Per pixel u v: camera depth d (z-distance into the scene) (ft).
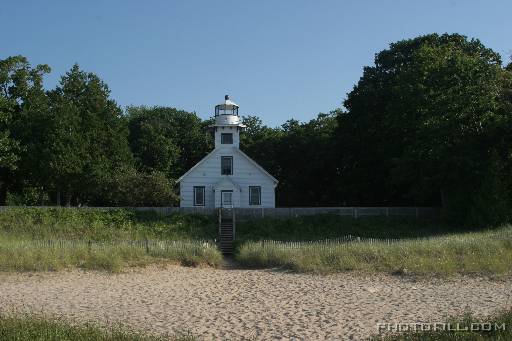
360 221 149.69
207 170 163.02
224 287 71.92
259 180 163.73
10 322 39.83
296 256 90.68
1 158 146.51
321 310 54.13
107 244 101.04
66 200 177.78
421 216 155.22
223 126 164.55
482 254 81.35
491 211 127.85
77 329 39.34
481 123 137.18
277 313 53.11
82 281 76.33
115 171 172.35
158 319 50.47
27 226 131.34
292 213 152.56
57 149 156.87
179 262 95.30
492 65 147.84
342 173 202.18
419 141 143.84
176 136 246.47
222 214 148.36
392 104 158.61
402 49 178.91
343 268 82.64
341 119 190.70
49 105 171.12
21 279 76.38
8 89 165.78
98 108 176.86
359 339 41.68
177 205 169.27
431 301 57.06
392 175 152.46
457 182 139.64
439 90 144.97
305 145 214.07
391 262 81.35
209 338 43.11
